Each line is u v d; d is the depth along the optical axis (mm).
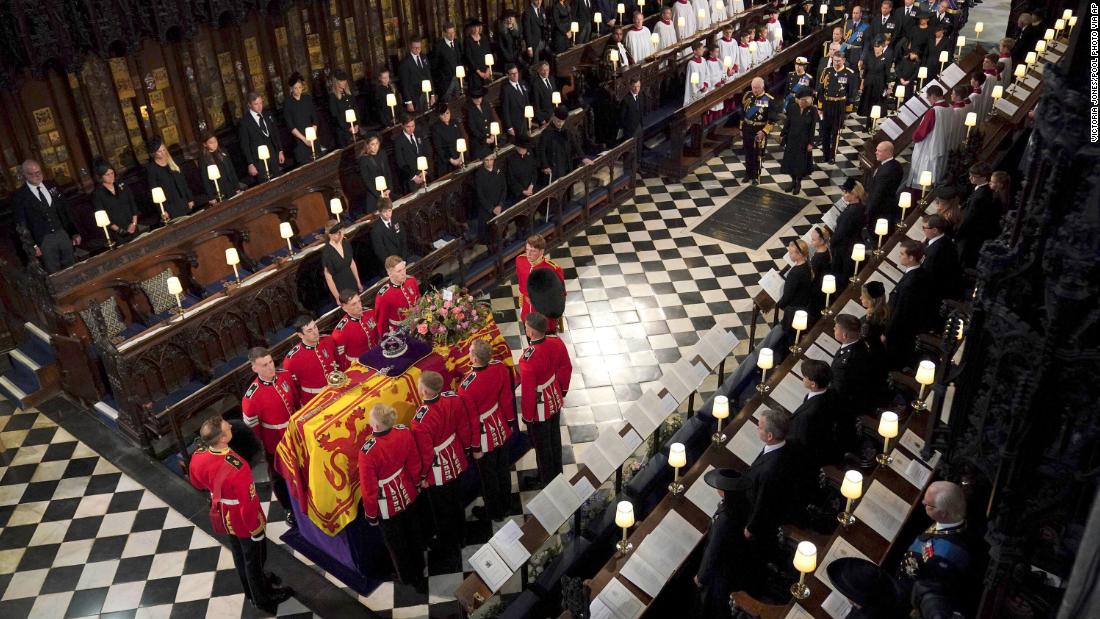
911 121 14961
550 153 14531
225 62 14180
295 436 8133
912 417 7965
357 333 10016
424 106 15758
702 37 18297
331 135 16094
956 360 8938
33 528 9281
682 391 8531
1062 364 3561
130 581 8656
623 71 16594
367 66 16500
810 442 7324
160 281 11336
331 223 13336
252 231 12391
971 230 10789
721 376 10008
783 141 15531
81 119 12320
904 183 14609
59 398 11188
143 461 10141
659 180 16469
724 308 12633
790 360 8922
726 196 15820
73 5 11305
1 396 11234
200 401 9781
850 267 11281
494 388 8570
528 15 17922
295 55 15227
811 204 15508
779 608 6246
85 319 10562
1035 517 3945
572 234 14602
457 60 16672
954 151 12805
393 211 12266
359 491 8289
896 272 10391
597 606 6609
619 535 7992
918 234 11289
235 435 8016
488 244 13320
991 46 23078
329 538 8711
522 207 13328
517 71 15461
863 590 5508
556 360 8945
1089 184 3354
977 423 4184
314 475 7996
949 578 5539
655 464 8703
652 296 12953
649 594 6672
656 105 17969
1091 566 3139
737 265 13680
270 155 13938
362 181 13938
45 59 11195
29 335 11391
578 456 10070
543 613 7352
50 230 11031
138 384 10016
